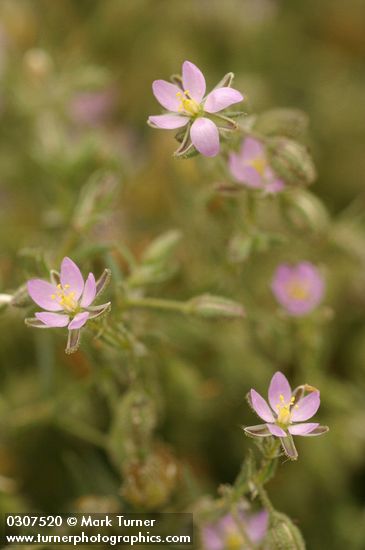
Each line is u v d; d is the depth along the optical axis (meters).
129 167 0.25
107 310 0.17
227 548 0.20
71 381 0.23
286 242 0.20
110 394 0.21
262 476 0.18
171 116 0.18
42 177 0.25
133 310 0.20
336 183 0.27
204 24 0.28
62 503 0.23
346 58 0.30
